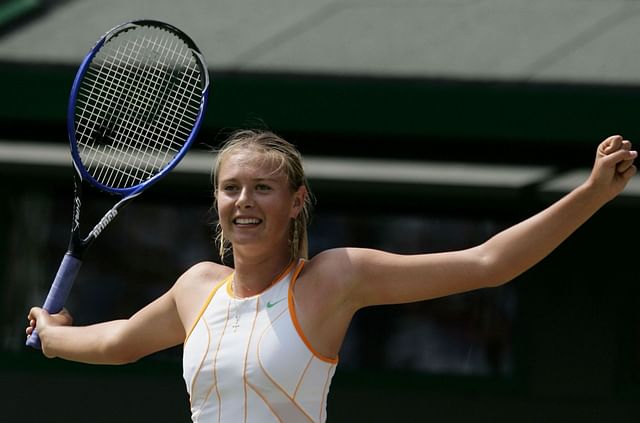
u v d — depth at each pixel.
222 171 10.88
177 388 29.83
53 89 26.97
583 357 28.33
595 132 25.17
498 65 25.95
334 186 26.48
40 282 31.27
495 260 10.28
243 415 10.43
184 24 28.48
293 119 26.20
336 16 28.78
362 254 10.65
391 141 27.52
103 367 30.16
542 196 25.50
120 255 31.20
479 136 25.61
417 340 29.80
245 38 27.72
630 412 28.05
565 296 28.47
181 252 31.03
